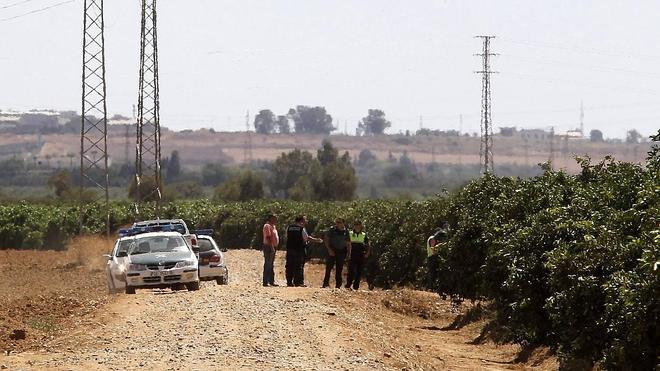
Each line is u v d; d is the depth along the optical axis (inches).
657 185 1968.5
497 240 2593.5
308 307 2822.3
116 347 2149.4
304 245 3826.3
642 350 1781.5
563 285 2053.4
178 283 3415.4
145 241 3607.3
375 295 3442.4
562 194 2623.0
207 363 1918.1
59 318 2723.9
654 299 1691.7
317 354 2063.2
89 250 6624.0
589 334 2016.5
